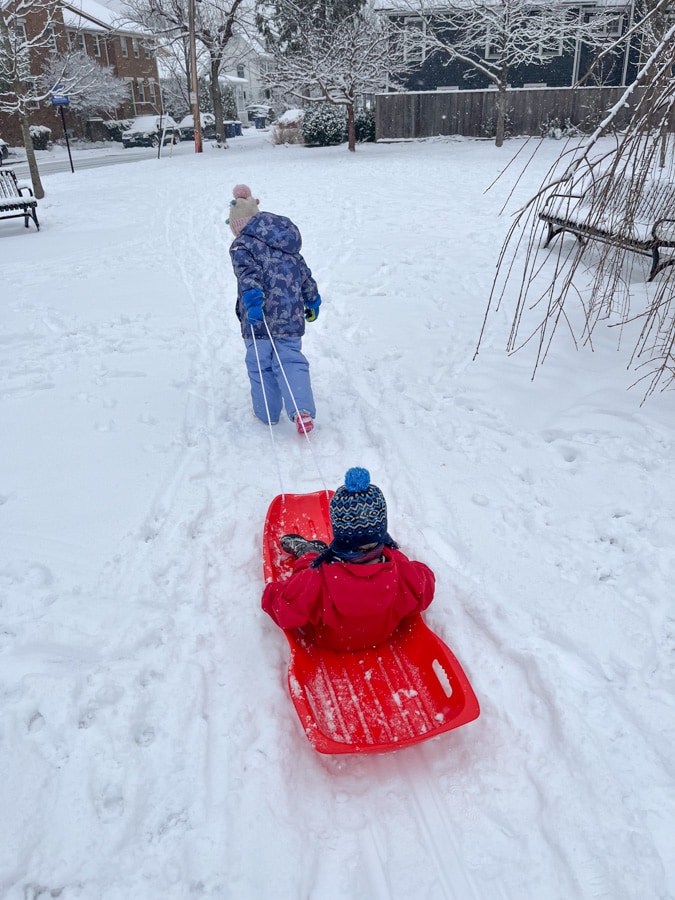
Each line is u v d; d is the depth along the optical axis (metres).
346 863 2.28
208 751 2.62
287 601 2.85
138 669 2.95
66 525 3.95
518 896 2.17
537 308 6.88
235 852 2.29
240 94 66.69
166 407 5.39
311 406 4.82
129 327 7.11
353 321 6.94
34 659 2.99
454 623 3.21
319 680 2.93
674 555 3.54
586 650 3.02
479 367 5.73
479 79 27.94
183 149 34.06
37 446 4.83
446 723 2.52
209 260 9.94
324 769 2.63
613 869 2.21
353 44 21.81
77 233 12.08
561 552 3.63
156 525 3.95
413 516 3.99
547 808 2.42
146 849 2.29
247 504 4.14
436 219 10.91
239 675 2.96
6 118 38.91
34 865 2.25
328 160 20.39
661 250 6.68
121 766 2.55
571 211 8.30
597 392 5.17
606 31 23.11
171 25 32.50
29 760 2.55
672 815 2.34
